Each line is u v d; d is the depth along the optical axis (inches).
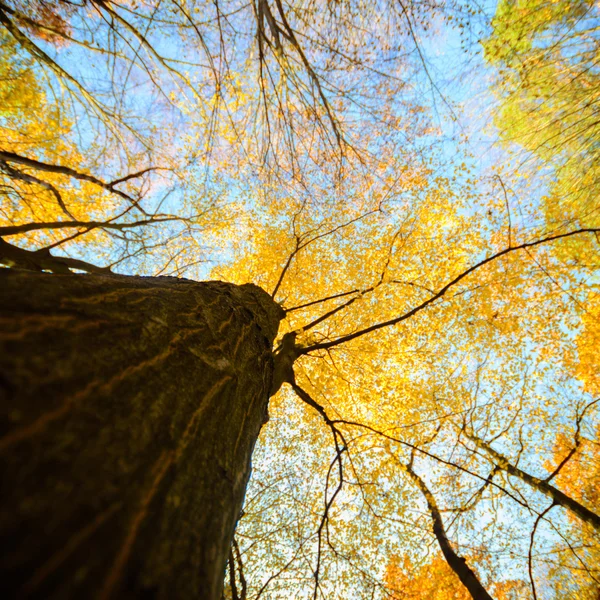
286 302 308.8
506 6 264.5
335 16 208.8
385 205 293.1
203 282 118.0
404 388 301.9
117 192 132.5
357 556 237.3
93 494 30.9
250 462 67.9
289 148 253.0
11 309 38.4
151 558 31.8
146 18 190.4
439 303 286.5
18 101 219.0
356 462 273.6
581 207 307.6
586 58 267.6
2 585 21.8
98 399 38.5
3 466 26.6
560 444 318.0
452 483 296.5
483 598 176.2
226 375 73.9
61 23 203.9
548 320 320.5
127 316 56.4
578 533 280.5
